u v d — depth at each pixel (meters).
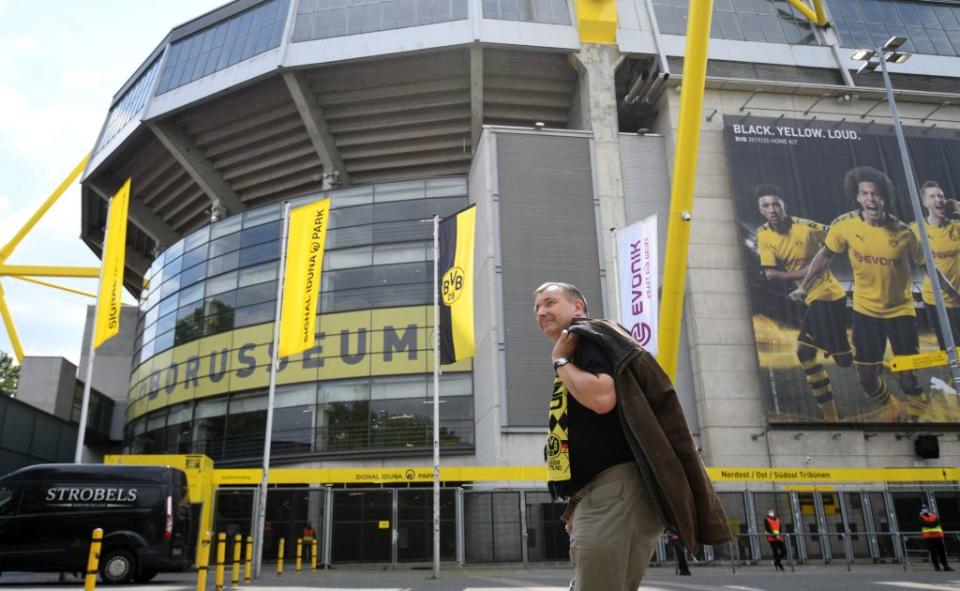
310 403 31.22
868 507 22.62
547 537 21.41
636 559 2.20
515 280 28.03
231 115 35.72
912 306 28.94
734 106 31.84
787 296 28.48
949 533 21.50
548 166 29.89
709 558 21.39
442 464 29.38
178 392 34.75
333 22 33.38
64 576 16.33
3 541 13.08
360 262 32.69
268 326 33.09
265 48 33.72
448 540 21.81
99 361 48.31
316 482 22.53
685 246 22.66
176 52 38.25
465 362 30.70
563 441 2.30
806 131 30.98
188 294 36.47
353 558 21.56
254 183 38.69
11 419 32.03
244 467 31.34
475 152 31.62
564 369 2.25
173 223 43.69
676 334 22.52
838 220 29.70
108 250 21.34
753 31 34.34
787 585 12.91
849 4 36.16
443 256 19.11
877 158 30.92
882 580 14.13
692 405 27.94
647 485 2.10
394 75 33.19
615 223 29.48
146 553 13.32
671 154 30.61
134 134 36.97
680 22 33.78
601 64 31.95
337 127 35.47
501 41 31.16
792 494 22.64
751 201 29.64
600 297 28.47
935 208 30.55
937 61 34.59
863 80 32.94
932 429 27.53
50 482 13.54
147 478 13.84
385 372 30.95
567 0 33.41
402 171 37.31
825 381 27.56
